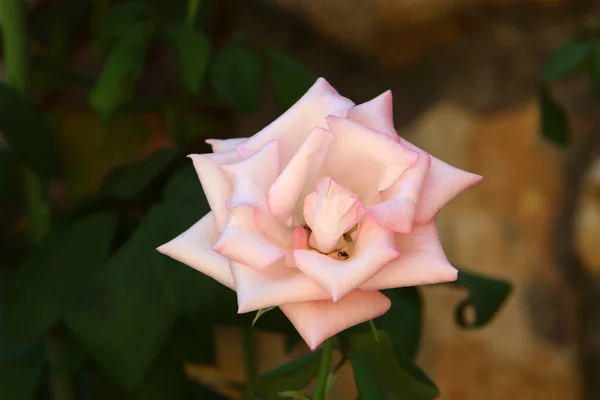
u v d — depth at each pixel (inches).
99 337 20.5
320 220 16.5
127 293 20.6
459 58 30.4
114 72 22.1
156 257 19.9
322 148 16.8
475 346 30.3
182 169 21.2
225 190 17.0
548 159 29.7
